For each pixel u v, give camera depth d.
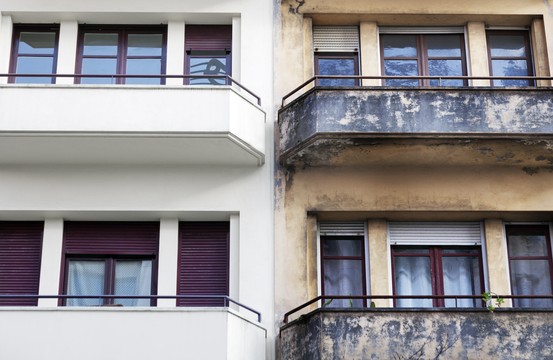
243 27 17.97
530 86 17.02
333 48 18.34
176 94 16.53
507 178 17.27
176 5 18.03
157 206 16.84
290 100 17.52
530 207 17.12
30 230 17.17
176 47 18.00
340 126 16.38
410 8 18.19
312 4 18.16
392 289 17.08
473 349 15.22
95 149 16.72
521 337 15.30
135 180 17.00
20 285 16.89
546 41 18.17
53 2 17.98
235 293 16.58
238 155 16.88
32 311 15.24
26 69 17.95
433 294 17.17
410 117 16.47
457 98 16.59
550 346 15.27
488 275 17.12
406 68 18.33
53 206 16.83
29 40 18.16
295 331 15.70
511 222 17.53
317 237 17.27
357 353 15.16
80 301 16.88
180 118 16.39
